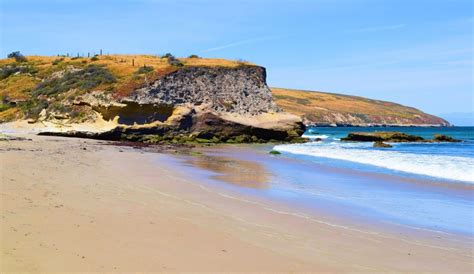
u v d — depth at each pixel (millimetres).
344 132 97750
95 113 45188
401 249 9047
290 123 52719
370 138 52250
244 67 58750
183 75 53156
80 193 12781
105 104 44781
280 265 7645
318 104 188250
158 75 51719
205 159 27828
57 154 23594
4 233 8094
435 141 51719
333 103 194625
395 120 185375
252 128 49406
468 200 14648
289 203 13617
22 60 71812
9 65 68688
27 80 60281
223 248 8422
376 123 177625
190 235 9180
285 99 188750
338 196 15164
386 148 39625
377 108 199250
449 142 50906
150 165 22281
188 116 47000
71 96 49344
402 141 51188
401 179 19406
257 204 13227
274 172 21703
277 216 11672
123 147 33500
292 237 9594
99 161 22125
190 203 12766
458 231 10617
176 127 46125
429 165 24031
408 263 8156
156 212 11148
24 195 11633
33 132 42500
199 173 20266
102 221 9719
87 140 38625
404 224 11227
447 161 25953
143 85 49406
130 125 44281
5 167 16516
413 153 32781
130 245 8164
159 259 7508
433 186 17484
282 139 51406
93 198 12242
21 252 7156
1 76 64375
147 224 9820
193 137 46625
